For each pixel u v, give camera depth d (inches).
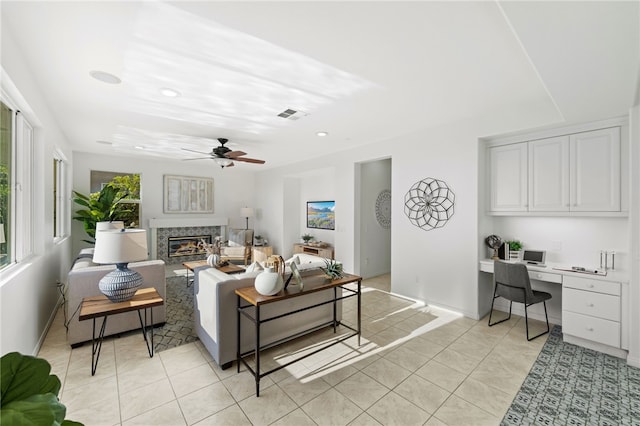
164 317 127.1
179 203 275.1
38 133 112.5
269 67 90.0
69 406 75.9
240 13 65.2
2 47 68.0
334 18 67.1
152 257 255.8
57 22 68.5
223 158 174.1
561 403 78.5
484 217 142.0
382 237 234.5
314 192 276.4
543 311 137.3
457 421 71.9
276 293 88.4
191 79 97.6
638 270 96.2
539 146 126.6
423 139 157.8
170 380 87.8
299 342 113.3
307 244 262.2
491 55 82.9
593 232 123.6
